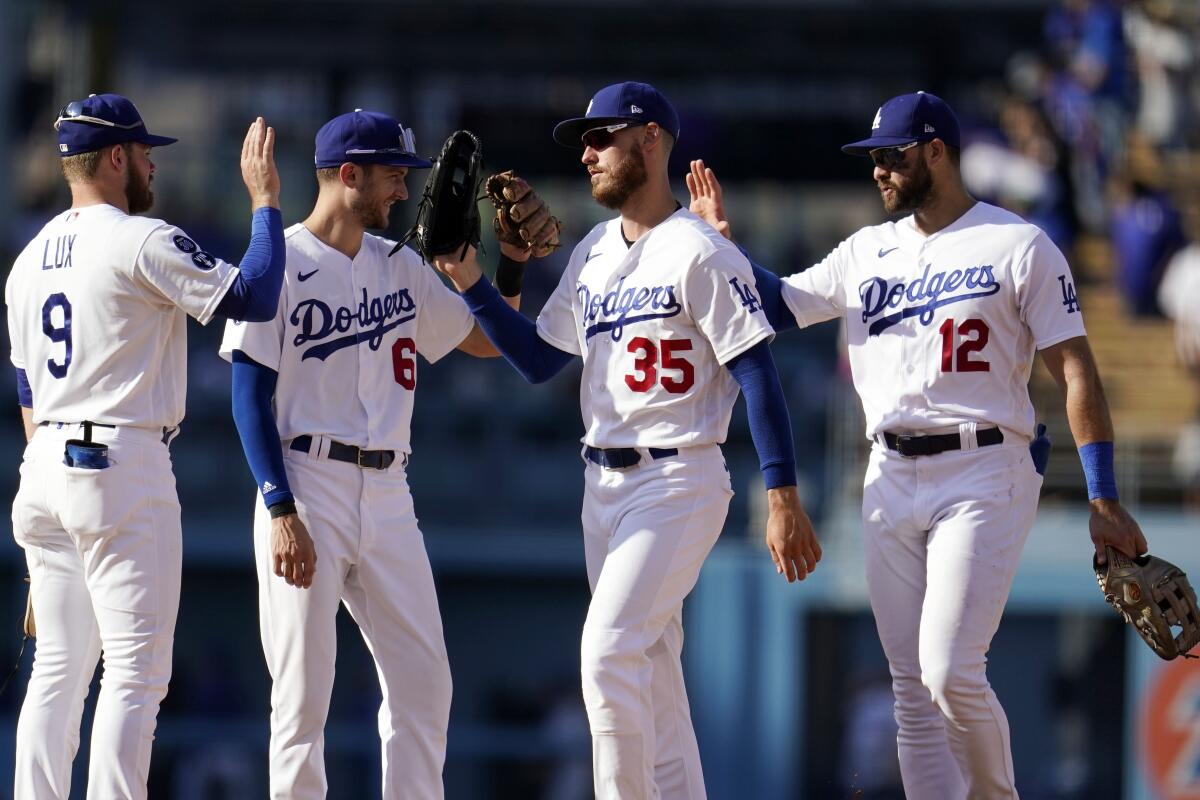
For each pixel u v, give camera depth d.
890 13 65.62
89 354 18.77
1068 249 48.50
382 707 19.97
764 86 69.62
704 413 18.88
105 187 19.19
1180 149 55.28
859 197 70.06
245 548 56.19
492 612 57.53
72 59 69.69
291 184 70.62
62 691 19.34
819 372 60.56
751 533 52.28
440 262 19.77
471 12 66.56
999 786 19.22
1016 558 19.42
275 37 69.69
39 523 19.30
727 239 19.19
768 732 47.66
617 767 18.42
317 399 19.20
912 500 19.62
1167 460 47.38
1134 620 19.06
